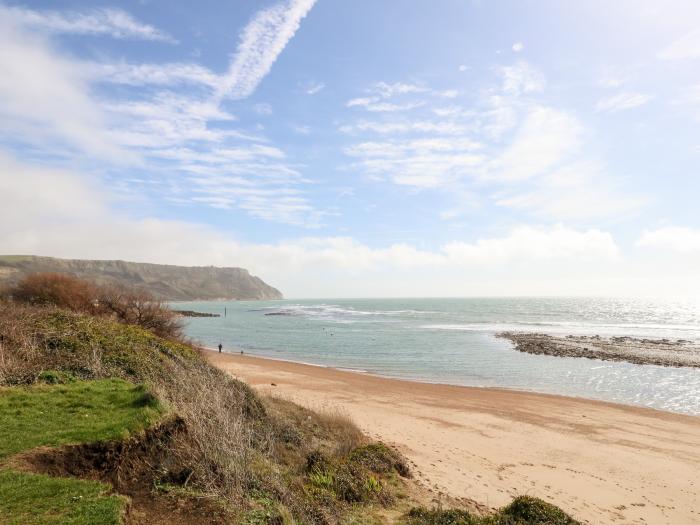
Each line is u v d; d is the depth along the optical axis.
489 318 89.25
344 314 109.50
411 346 43.78
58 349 10.89
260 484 7.08
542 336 50.50
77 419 7.18
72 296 20.31
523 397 22.23
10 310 12.84
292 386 22.92
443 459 12.40
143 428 7.13
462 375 29.05
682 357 35.00
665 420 18.47
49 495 5.18
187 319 93.50
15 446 6.12
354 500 8.15
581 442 15.21
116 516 4.96
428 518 7.58
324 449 11.09
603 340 46.22
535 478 11.52
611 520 9.43
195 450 7.14
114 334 12.63
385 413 17.81
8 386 8.55
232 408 10.19
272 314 112.38
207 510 5.86
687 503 10.59
